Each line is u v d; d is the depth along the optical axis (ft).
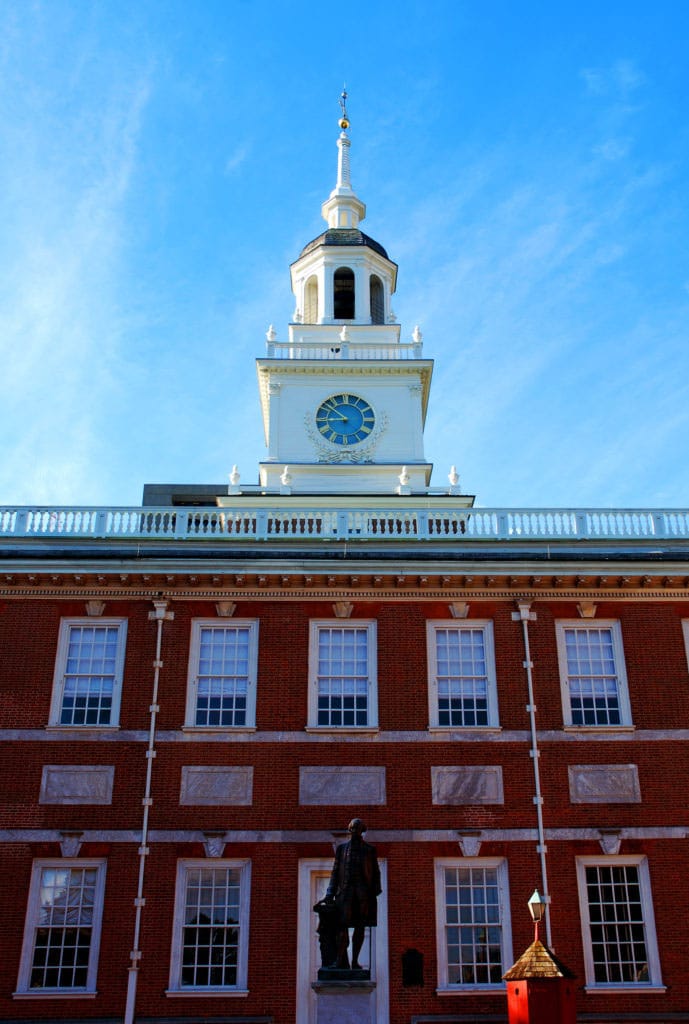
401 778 88.17
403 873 85.05
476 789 87.92
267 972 81.97
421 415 153.28
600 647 93.86
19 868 84.53
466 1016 80.79
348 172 182.70
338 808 87.04
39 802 86.53
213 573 93.66
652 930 83.97
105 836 85.51
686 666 92.89
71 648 92.58
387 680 91.71
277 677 91.56
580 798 87.81
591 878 85.87
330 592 94.63
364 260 169.17
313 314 170.19
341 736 89.51
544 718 90.63
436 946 82.79
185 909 84.17
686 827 87.10
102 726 89.04
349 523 112.16
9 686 90.43
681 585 95.30
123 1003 80.53
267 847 85.61
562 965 69.26
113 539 101.04
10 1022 79.82
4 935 82.38
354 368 153.69
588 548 101.19
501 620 94.12
